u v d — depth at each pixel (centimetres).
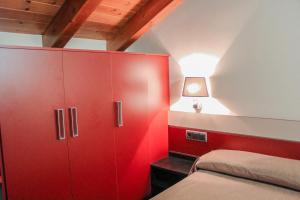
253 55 240
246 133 250
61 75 200
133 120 260
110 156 240
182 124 298
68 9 219
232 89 258
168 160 294
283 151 227
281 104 229
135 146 264
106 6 242
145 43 324
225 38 255
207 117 277
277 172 189
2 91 170
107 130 235
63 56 201
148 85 275
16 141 178
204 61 274
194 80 270
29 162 185
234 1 244
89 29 279
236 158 219
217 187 192
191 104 290
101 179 234
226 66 259
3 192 176
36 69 186
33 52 184
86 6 206
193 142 290
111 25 282
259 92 241
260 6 230
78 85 211
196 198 177
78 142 214
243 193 181
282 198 172
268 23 228
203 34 270
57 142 200
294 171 186
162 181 285
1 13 213
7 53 171
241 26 243
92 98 221
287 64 221
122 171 253
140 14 262
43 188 194
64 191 207
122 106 247
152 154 286
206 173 221
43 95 190
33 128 186
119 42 297
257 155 222
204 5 264
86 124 218
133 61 255
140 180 273
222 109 267
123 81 247
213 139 273
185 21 282
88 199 224
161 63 292
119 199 251
